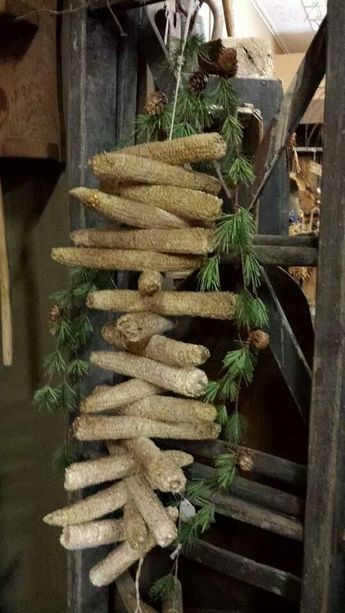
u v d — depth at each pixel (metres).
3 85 1.25
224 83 1.01
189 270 1.00
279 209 1.30
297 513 1.02
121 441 1.08
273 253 0.98
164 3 1.25
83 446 1.22
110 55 1.21
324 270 0.93
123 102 1.24
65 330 1.16
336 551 0.97
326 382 0.94
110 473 1.03
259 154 1.03
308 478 0.97
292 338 1.05
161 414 1.02
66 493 1.37
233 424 1.06
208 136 0.92
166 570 1.30
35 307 1.38
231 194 1.08
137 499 1.00
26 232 1.37
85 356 1.22
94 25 1.17
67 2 1.23
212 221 0.98
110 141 1.23
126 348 1.04
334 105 0.90
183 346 0.96
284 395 1.19
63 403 1.20
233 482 1.08
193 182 0.97
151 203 0.97
